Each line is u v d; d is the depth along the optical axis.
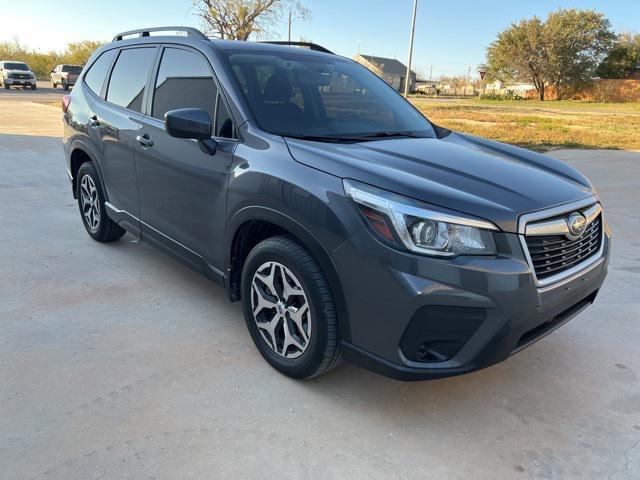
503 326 2.18
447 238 2.14
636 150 12.12
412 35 28.86
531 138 14.20
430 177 2.40
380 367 2.31
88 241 4.75
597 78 56.78
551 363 3.07
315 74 3.48
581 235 2.53
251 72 3.18
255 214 2.68
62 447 2.21
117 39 4.50
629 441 2.43
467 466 2.24
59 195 6.40
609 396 2.77
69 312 3.39
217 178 2.93
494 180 2.51
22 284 3.78
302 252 2.50
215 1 31.25
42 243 4.64
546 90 60.06
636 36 57.81
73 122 4.61
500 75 60.41
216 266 3.11
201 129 2.78
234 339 3.16
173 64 3.52
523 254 2.22
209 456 2.21
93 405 2.49
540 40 55.62
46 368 2.77
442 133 3.55
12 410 2.43
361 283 2.26
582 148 12.30
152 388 2.64
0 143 10.22
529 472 2.22
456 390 2.77
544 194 2.46
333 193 2.35
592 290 2.71
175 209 3.36
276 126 2.91
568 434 2.46
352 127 3.17
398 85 82.69
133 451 2.21
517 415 2.59
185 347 3.04
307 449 2.28
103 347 3.00
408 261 2.15
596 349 3.24
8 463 2.11
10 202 5.99
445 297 2.12
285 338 2.70
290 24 33.09
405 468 2.21
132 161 3.73
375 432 2.42
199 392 2.63
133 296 3.67
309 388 2.71
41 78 52.38
